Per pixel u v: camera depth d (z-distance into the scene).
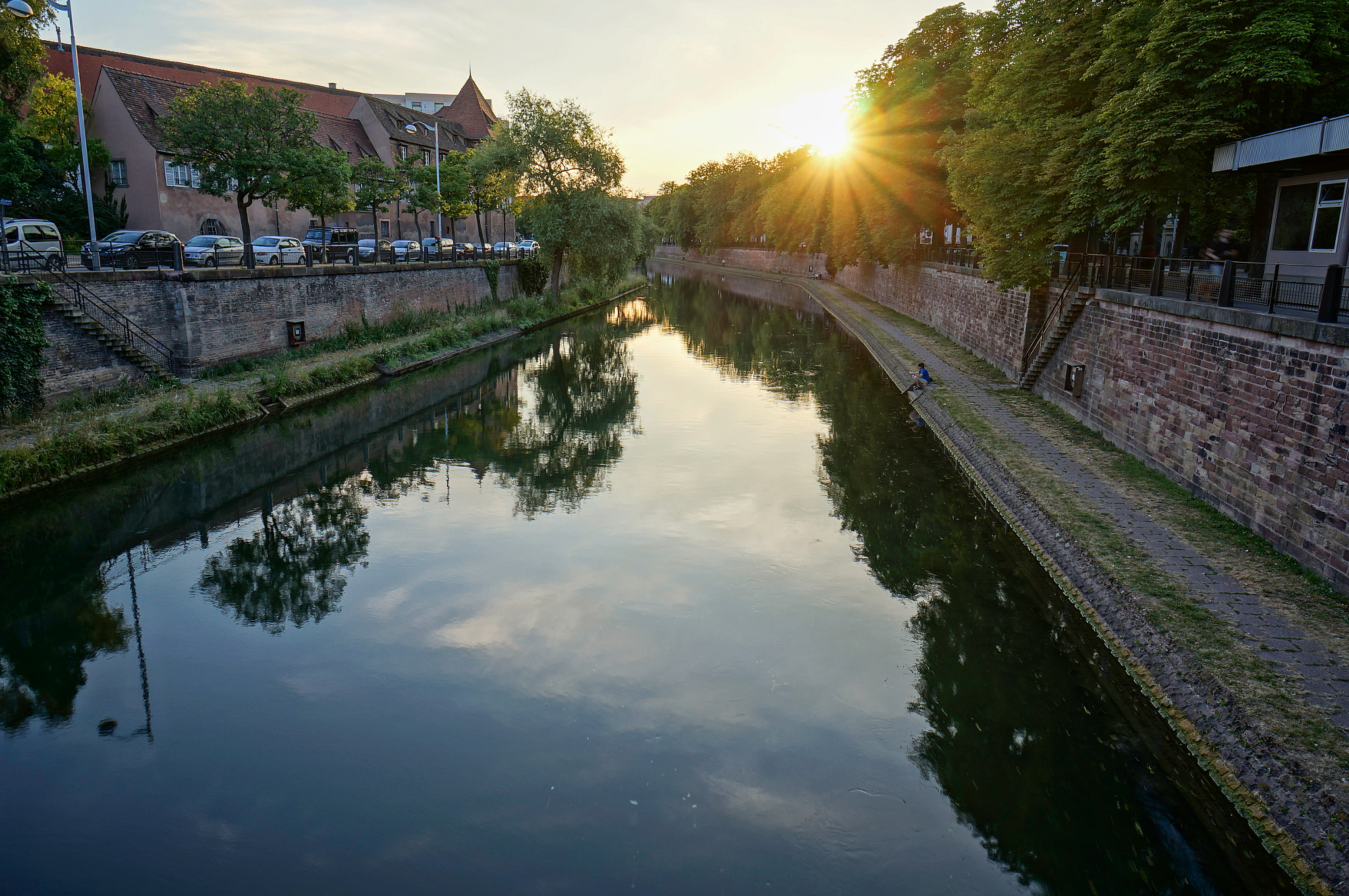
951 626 12.22
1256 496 12.75
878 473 19.75
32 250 21.27
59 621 13.05
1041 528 13.98
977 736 9.82
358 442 23.53
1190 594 10.78
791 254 93.88
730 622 12.73
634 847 8.08
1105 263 20.52
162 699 10.76
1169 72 16.30
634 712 10.39
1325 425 11.09
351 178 41.78
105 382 21.55
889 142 42.41
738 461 21.66
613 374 35.03
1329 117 13.98
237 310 26.66
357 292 34.16
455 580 14.37
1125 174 18.00
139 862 7.87
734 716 10.30
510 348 40.91
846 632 12.38
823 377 33.59
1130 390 17.67
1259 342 12.73
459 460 22.09
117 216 38.88
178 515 17.73
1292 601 10.54
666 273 115.38
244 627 12.79
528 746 9.70
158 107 40.38
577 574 14.58
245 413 23.02
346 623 12.84
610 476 20.50
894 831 8.34
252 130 30.91
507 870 7.80
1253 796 7.59
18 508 16.22
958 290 36.47
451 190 49.38
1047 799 8.75
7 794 8.89
